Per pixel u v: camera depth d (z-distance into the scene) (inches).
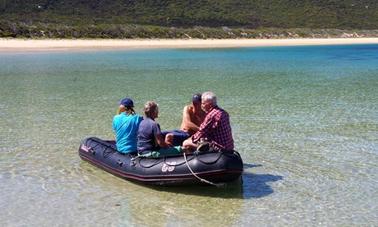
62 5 3307.1
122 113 416.5
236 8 3769.7
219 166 360.8
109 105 759.7
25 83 1024.9
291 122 629.3
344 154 483.8
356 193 377.1
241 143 523.2
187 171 366.6
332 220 328.2
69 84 1012.5
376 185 394.6
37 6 3203.7
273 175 419.2
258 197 368.8
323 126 605.3
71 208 346.9
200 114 426.0
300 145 516.1
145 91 908.6
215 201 361.1
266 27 3516.2
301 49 2498.8
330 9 3993.6
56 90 925.2
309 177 414.3
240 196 370.6
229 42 2844.5
